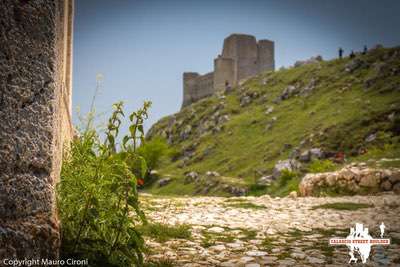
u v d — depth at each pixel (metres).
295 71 149.25
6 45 4.11
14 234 4.06
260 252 9.27
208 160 111.81
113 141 6.35
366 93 103.44
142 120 6.42
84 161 6.59
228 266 7.94
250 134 117.69
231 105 147.88
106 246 6.08
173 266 7.77
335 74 128.00
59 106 5.51
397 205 19.52
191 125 150.00
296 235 11.80
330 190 27.62
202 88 199.62
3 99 4.08
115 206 6.27
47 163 4.40
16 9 4.18
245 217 15.40
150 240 10.09
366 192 26.62
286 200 22.91
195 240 10.45
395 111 83.50
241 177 90.12
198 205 19.45
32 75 4.27
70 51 10.95
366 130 80.88
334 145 80.56
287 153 91.81
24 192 4.21
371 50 131.38
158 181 100.75
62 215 5.80
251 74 190.12
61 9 5.42
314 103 116.62
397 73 104.50
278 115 119.88
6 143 4.09
